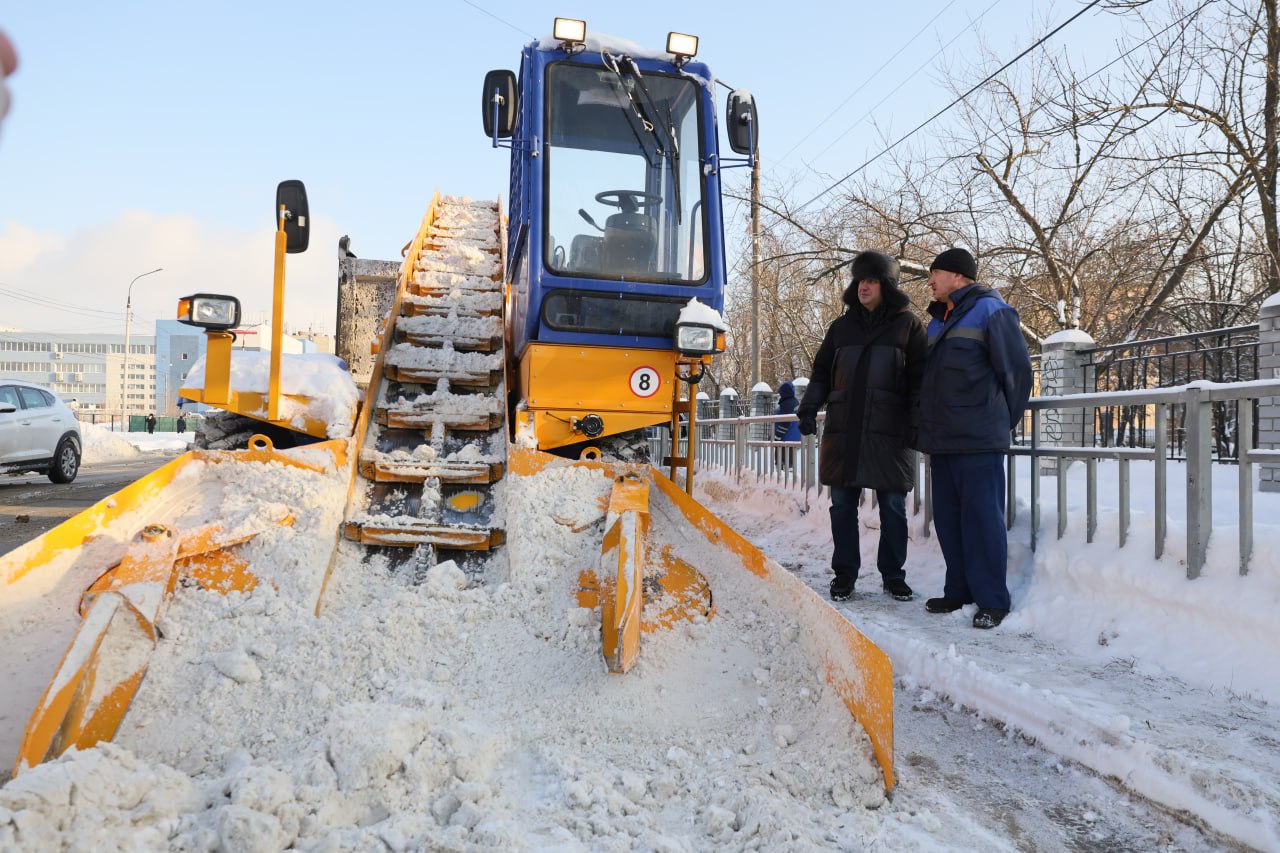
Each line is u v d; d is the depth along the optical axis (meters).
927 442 4.72
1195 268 16.73
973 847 2.32
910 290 20.25
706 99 5.49
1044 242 16.08
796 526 8.09
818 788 2.46
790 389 12.30
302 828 1.95
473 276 6.11
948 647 4.04
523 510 3.62
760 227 21.28
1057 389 10.34
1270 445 7.40
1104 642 3.96
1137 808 2.60
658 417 4.95
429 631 2.91
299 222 4.25
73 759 1.98
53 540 2.96
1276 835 2.25
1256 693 3.22
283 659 2.66
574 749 2.51
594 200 5.25
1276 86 13.14
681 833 2.18
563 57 5.38
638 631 2.85
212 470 3.67
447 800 2.12
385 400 4.72
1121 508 4.39
